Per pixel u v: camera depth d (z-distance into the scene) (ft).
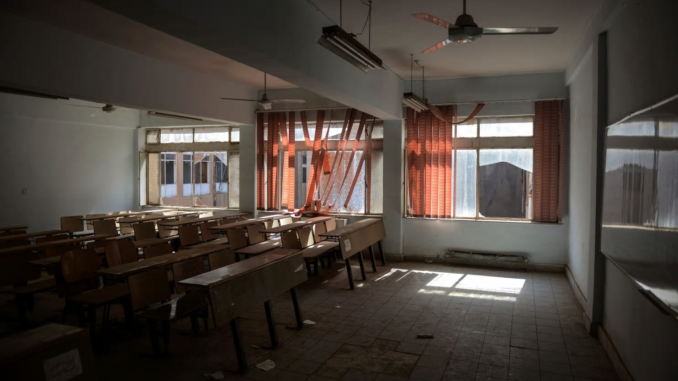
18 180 28.66
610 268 14.02
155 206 36.45
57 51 18.07
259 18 12.39
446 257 27.04
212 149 34.45
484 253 26.73
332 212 30.50
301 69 14.79
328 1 15.11
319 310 18.22
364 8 15.70
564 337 15.21
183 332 15.57
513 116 26.40
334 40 13.10
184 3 9.68
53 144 30.66
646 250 9.61
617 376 12.30
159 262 15.31
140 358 13.48
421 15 11.75
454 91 27.09
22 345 7.37
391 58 22.53
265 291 13.80
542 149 25.48
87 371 8.05
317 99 30.40
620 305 12.71
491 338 15.14
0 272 15.49
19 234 23.73
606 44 14.67
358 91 20.12
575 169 22.15
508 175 26.89
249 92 31.40
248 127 32.09
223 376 12.36
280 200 32.24
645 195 9.74
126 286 15.25
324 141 30.42
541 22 16.93
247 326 16.31
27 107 28.89
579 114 20.89
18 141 28.60
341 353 13.92
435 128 27.63
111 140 34.73
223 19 10.94
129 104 21.68
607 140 13.80
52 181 30.63
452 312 17.93
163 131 36.14
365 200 29.84
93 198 33.40
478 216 27.35
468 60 22.86
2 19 16.15
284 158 31.48
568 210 24.86
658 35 9.42
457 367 12.91
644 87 10.41
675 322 8.39
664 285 8.45
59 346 7.66
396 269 25.89
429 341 14.88
